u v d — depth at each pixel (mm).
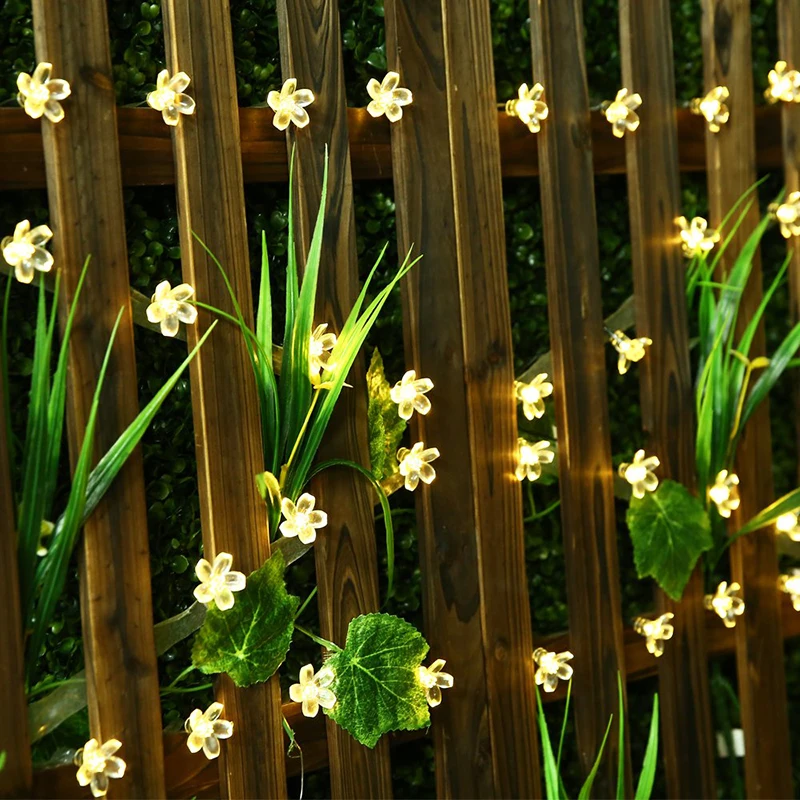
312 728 1180
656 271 1253
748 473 1289
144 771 1125
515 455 1217
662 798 1287
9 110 1098
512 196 1238
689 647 1270
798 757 1333
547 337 1253
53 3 1098
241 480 1147
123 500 1119
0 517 1092
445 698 1199
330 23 1161
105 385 1117
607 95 1261
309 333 1145
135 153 1129
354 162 1182
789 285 1304
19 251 1085
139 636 1124
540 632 1254
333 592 1170
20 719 1100
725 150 1273
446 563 1199
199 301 1135
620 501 1280
